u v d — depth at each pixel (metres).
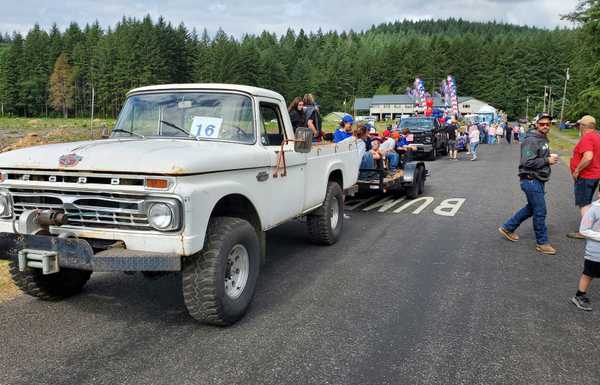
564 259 6.86
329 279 5.91
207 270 4.22
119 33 129.50
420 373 3.73
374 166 10.41
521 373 3.76
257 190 5.02
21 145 19.17
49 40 139.88
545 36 136.25
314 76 145.62
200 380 3.60
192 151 4.28
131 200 3.93
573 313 4.93
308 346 4.14
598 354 4.08
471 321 4.69
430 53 145.00
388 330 4.46
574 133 56.00
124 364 3.82
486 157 26.08
